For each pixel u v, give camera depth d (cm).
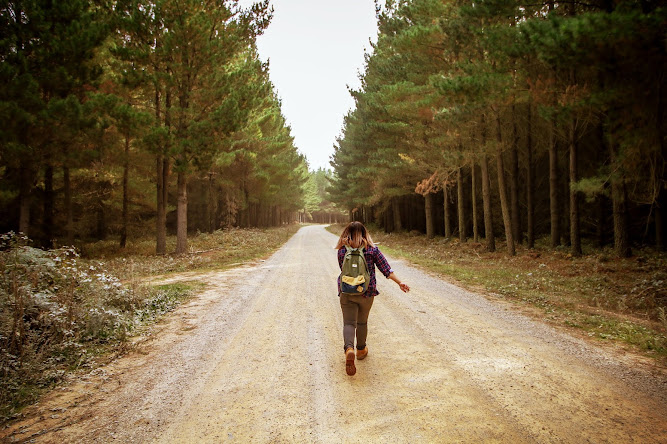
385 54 2211
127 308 664
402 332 543
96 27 1286
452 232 3030
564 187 2031
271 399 346
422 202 3369
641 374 386
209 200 3080
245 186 3494
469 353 455
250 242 2336
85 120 1237
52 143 1261
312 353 464
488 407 323
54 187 1792
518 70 820
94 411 327
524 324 578
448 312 655
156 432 293
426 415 311
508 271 1138
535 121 1689
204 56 1510
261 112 2788
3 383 352
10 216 1541
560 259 1320
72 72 1290
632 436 275
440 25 1381
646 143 659
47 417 316
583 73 593
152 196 2297
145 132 1420
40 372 390
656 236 1480
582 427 289
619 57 520
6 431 294
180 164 1516
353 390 361
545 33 588
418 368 411
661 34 482
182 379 394
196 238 2653
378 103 2253
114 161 1644
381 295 801
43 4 1218
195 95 1588
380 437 280
